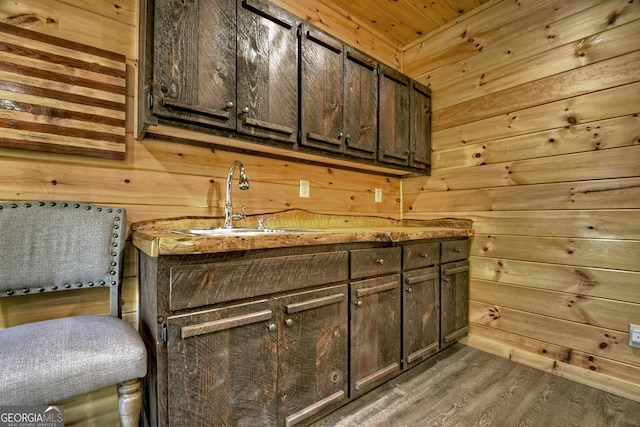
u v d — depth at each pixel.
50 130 1.19
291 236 1.21
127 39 1.38
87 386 0.85
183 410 0.99
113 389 1.34
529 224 1.94
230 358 1.08
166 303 0.97
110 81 1.32
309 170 2.04
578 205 1.74
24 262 1.09
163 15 1.18
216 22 1.31
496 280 2.08
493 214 2.11
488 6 2.14
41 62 1.18
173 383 0.97
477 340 2.16
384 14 2.28
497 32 2.10
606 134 1.64
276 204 1.87
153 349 1.02
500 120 2.08
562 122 1.80
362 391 1.50
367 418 1.40
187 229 1.51
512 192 2.02
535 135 1.91
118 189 1.35
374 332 1.55
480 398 1.56
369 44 2.42
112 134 1.32
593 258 1.69
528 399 1.55
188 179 1.54
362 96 1.93
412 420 1.39
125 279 1.37
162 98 1.17
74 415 1.25
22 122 1.14
